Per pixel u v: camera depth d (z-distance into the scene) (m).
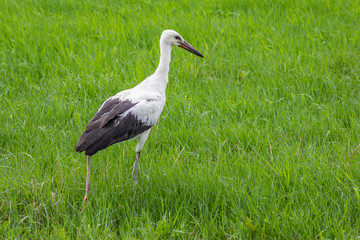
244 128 11.38
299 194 9.01
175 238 8.22
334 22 17.52
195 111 12.16
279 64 14.27
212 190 9.20
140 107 9.60
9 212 8.53
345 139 10.91
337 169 9.53
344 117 12.01
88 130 9.07
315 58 14.76
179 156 10.34
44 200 9.01
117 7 19.98
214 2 19.97
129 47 15.56
